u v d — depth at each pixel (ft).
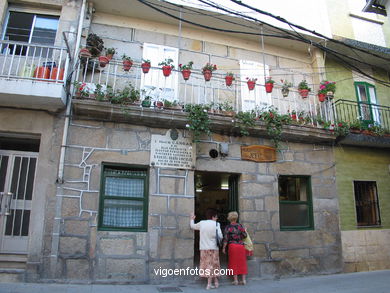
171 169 23.02
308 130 26.40
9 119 20.65
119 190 22.44
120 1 25.07
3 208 20.70
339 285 21.62
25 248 20.56
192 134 23.95
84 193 20.95
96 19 25.76
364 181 29.14
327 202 27.14
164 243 21.75
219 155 24.67
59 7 23.91
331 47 31.04
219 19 27.25
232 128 24.61
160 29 27.35
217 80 27.84
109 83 24.63
